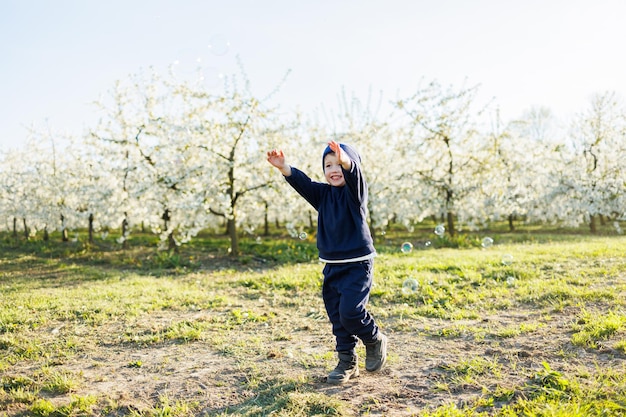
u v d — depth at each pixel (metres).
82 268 11.33
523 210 18.97
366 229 3.15
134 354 4.20
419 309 5.29
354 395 3.01
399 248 13.12
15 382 3.51
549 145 23.33
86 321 5.36
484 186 17.30
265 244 14.78
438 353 3.78
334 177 3.21
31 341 4.63
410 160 18.12
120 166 15.16
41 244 18.33
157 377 3.57
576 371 3.12
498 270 7.17
